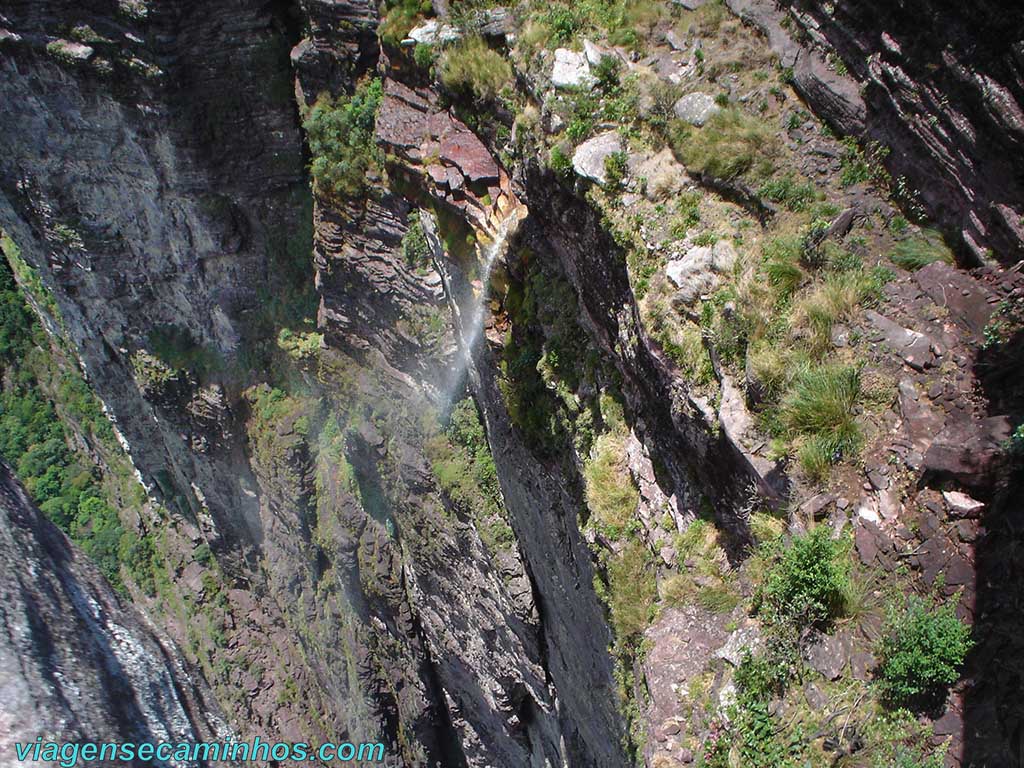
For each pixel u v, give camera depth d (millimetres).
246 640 55625
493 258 22719
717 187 15906
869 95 14859
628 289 16984
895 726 12055
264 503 47594
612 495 18203
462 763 45750
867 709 12273
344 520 40062
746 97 16250
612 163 16891
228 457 47125
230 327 42156
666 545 16516
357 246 32219
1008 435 12109
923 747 11820
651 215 16266
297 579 48812
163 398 45812
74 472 63531
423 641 40688
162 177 37406
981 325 13180
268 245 39594
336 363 37531
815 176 15289
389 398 34875
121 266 42000
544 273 21000
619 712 21047
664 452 17000
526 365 22594
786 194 15164
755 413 14180
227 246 39250
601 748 25375
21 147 38594
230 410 44375
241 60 34094
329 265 33906
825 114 15508
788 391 13844
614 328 18297
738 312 14484
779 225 15086
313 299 39969
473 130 23047
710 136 15945
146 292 42969
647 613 16703
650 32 18062
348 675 47062
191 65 34031
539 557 26797
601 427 19469
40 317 60469
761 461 13875
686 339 15273
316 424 41688
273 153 36719
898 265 14242
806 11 15859
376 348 34875
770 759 12703
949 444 12398
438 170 23672
